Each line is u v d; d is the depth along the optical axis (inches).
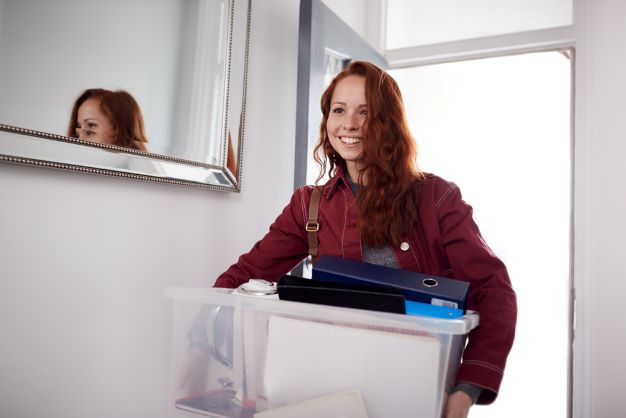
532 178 130.2
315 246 42.6
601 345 78.0
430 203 39.3
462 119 138.2
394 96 41.5
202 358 32.9
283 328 29.4
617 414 76.5
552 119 129.0
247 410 30.7
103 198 41.9
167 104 47.2
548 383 112.9
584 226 80.4
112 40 41.5
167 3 47.3
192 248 52.2
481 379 30.3
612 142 79.1
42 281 37.1
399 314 26.9
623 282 77.4
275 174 66.4
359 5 93.8
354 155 42.0
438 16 95.3
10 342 35.0
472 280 35.6
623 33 79.3
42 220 37.0
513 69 132.7
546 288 124.6
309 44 61.3
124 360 44.4
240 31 57.0
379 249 40.0
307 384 28.6
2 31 32.9
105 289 42.3
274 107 66.0
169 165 47.1
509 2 89.2
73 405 39.7
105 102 40.7
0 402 34.5
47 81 36.0
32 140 34.8
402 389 26.5
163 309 48.5
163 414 48.7
